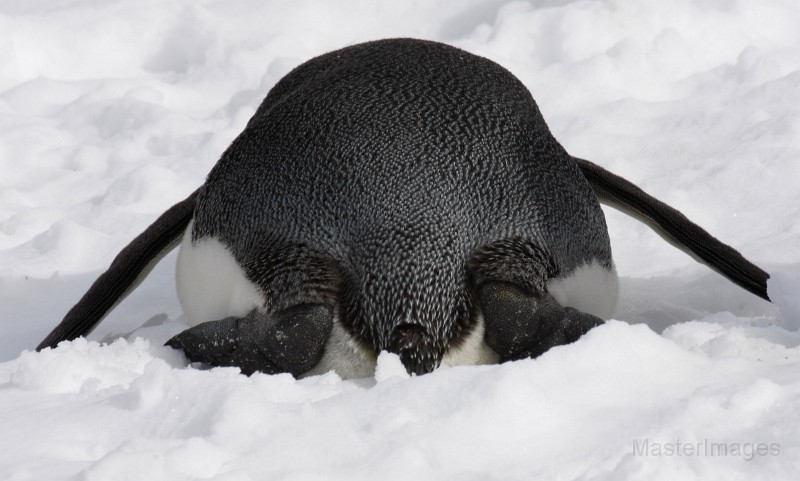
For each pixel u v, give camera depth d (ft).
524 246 47.52
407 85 52.26
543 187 49.96
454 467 34.01
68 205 90.99
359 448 35.04
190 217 59.47
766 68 100.32
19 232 85.05
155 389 39.88
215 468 33.94
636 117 96.32
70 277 76.48
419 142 48.96
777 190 78.74
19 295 73.56
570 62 108.06
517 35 112.68
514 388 36.96
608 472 32.27
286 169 49.55
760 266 67.00
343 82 53.06
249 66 116.57
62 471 34.37
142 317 67.77
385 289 45.50
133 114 106.01
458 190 47.70
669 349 42.42
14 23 121.29
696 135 90.63
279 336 45.78
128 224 85.15
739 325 48.93
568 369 40.37
